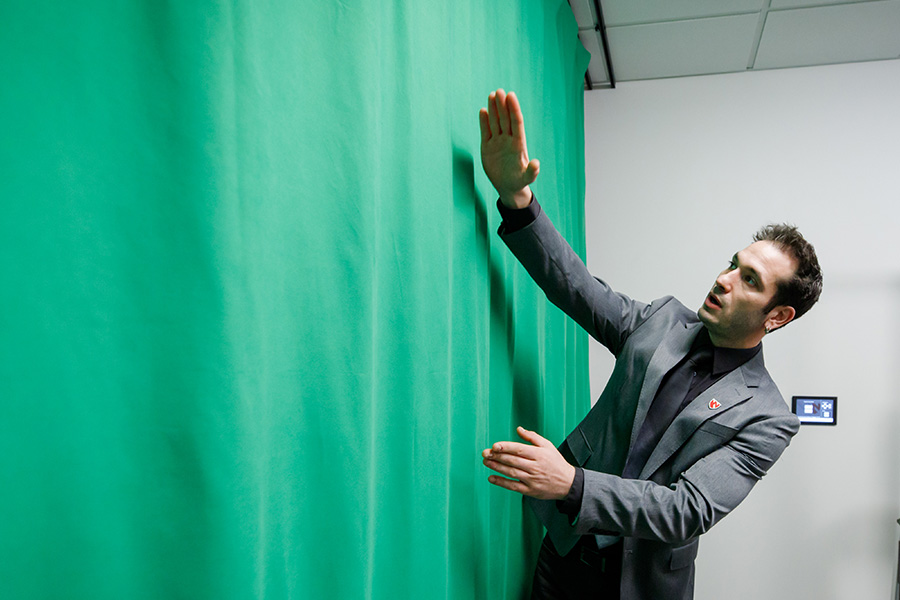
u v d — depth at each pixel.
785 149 3.07
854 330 2.99
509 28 1.44
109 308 0.42
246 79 0.51
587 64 2.80
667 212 3.20
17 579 0.37
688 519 1.10
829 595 2.98
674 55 2.93
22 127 0.37
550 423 1.77
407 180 0.83
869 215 2.98
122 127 0.42
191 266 0.46
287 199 0.58
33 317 0.37
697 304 3.16
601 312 1.40
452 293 1.07
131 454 0.43
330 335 0.64
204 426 0.46
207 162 0.47
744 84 3.12
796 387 3.04
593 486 1.05
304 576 0.62
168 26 0.45
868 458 2.96
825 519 2.99
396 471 0.82
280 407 0.57
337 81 0.65
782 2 2.44
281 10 0.57
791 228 1.27
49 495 0.38
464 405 1.08
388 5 0.81
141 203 0.43
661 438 1.27
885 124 2.97
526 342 1.51
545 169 1.81
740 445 1.21
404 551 0.83
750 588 3.05
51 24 0.38
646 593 1.29
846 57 2.93
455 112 1.07
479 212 1.19
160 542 0.44
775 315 1.26
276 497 0.57
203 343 0.46
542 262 1.28
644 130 3.23
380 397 0.80
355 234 0.67
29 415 0.37
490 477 1.04
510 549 1.44
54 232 0.38
